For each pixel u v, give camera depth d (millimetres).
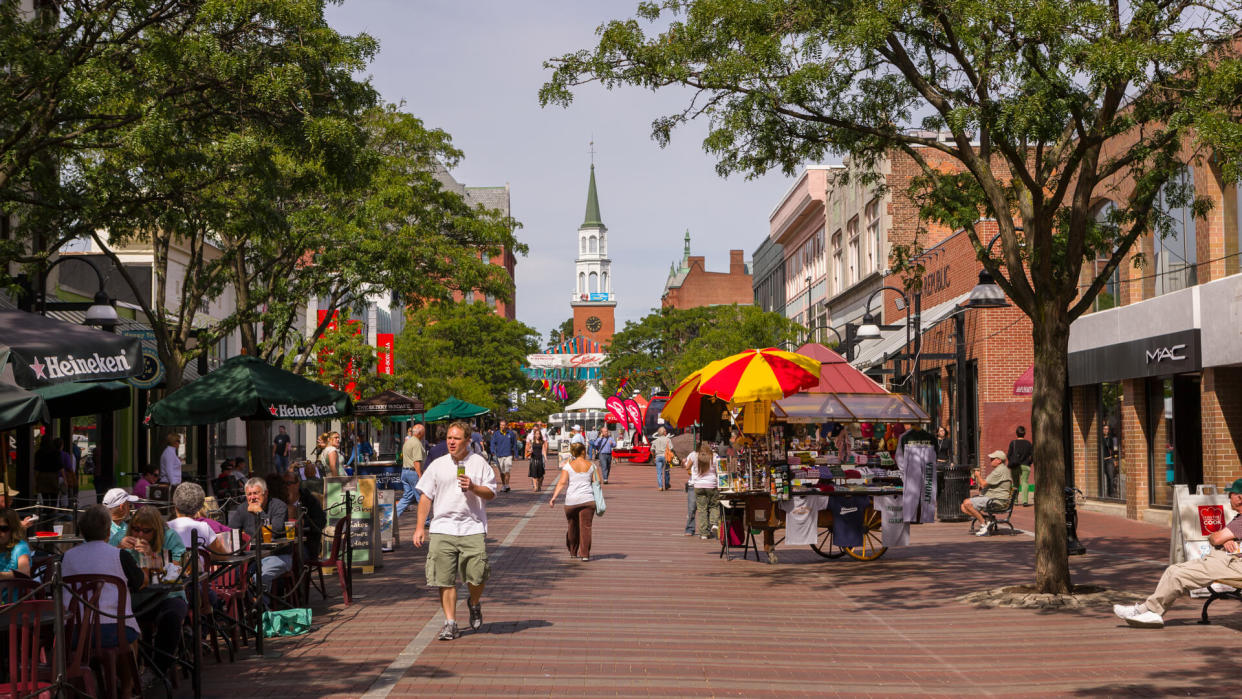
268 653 10320
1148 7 12453
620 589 14719
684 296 158750
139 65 15086
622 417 70875
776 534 22719
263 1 15430
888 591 14680
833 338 60062
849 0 13375
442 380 58094
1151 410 25188
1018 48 12656
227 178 17125
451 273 30344
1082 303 13789
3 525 8578
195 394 15469
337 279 26250
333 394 16125
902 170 47906
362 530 16391
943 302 39656
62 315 26812
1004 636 11297
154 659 8758
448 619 10945
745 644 10828
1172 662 9867
